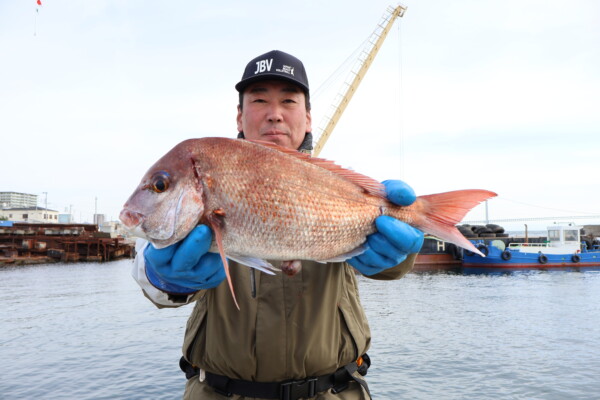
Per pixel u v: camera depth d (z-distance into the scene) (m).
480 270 32.62
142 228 2.23
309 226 2.37
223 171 2.25
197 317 2.75
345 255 2.47
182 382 8.91
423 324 13.99
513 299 18.97
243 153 2.31
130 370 9.70
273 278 2.60
